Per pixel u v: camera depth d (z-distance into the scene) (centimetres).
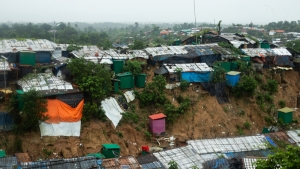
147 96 3847
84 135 3191
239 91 4412
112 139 3300
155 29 15050
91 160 2569
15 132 2988
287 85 5150
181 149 3148
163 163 2875
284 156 1616
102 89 3506
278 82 5106
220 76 4362
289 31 14925
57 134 3092
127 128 3494
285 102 4784
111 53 4453
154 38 11956
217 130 3953
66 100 3241
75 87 3378
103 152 3058
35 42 4278
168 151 3078
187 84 4153
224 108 4250
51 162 2466
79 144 3106
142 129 3606
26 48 4000
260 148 3378
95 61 4016
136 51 4641
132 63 4056
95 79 3425
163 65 4300
